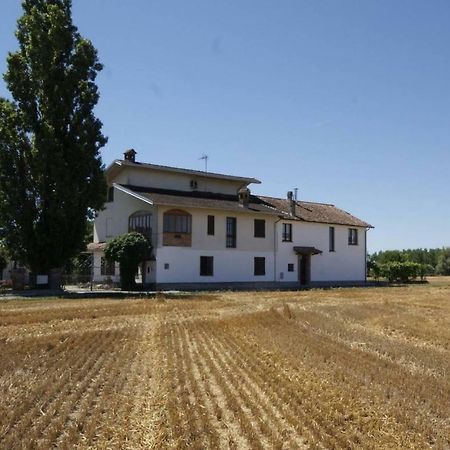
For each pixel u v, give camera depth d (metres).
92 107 36.72
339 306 26.98
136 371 11.41
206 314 22.59
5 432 7.60
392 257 69.56
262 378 10.64
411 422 8.06
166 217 40.22
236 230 44.22
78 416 8.27
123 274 37.94
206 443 7.12
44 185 34.59
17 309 23.70
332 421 8.03
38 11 36.78
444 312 24.66
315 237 50.25
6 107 35.53
